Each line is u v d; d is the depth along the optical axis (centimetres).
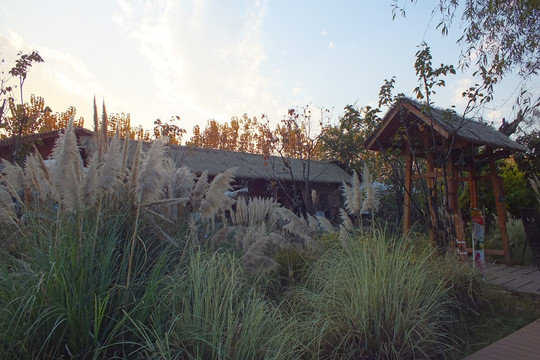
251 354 306
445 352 412
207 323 314
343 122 890
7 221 409
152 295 321
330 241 610
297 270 543
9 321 268
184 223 487
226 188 452
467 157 885
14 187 473
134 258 378
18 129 937
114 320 296
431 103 680
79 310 277
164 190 485
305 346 357
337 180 2136
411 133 809
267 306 383
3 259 362
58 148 371
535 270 786
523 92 730
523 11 720
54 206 425
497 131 884
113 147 368
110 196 419
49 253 319
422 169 1182
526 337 444
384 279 413
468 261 602
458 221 700
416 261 509
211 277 348
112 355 289
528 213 813
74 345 271
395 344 386
